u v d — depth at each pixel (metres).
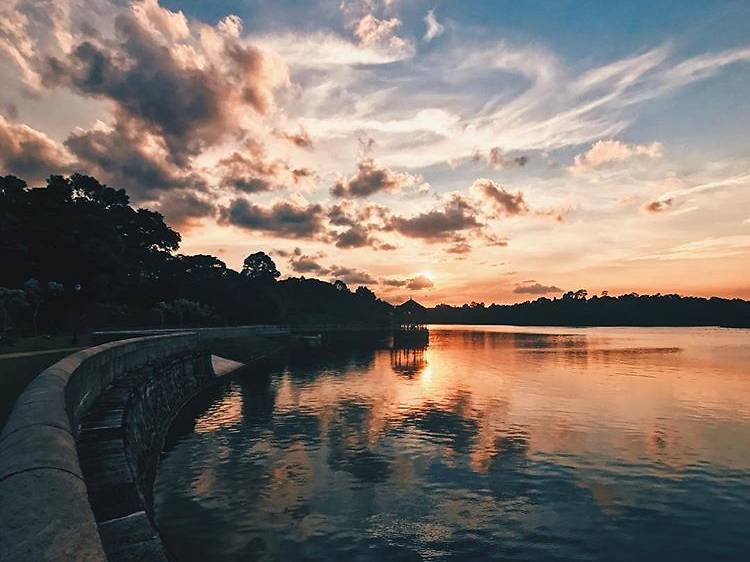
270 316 150.25
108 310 78.69
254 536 17.02
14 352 29.14
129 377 27.05
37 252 65.00
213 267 156.00
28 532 5.07
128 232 101.81
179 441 29.80
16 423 8.62
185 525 17.86
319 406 41.84
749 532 17.48
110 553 8.20
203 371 53.75
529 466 24.81
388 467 24.66
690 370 70.38
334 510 19.23
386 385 55.09
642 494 21.05
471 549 16.23
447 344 145.88
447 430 32.72
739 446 28.70
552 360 88.25
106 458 13.18
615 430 32.81
